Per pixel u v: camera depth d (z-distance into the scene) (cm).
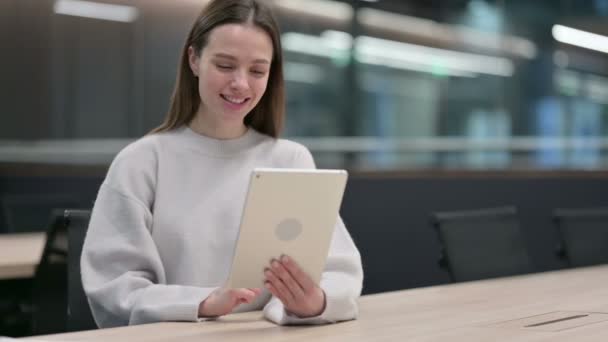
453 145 754
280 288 162
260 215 154
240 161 200
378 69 836
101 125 684
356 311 171
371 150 761
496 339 146
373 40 834
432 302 195
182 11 683
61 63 664
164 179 191
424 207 433
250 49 182
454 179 438
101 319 179
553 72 860
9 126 635
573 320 168
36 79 649
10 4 640
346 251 194
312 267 165
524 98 870
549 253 444
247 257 158
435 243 436
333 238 195
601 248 326
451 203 439
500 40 881
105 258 181
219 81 183
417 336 150
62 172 457
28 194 461
